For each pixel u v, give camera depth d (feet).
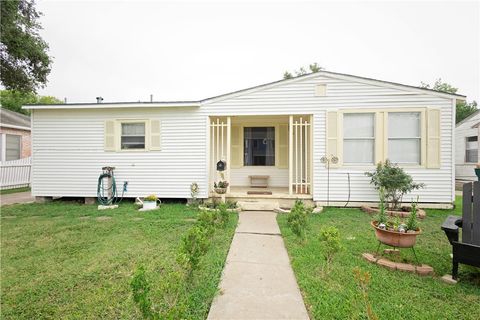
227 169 25.25
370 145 23.22
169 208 23.03
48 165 26.48
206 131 25.18
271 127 31.07
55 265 10.95
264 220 19.36
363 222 18.06
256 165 31.19
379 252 12.03
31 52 29.81
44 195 26.45
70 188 26.27
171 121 25.58
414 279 9.48
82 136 26.23
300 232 14.39
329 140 23.45
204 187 25.13
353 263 10.86
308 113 23.82
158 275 9.80
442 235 15.05
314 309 7.58
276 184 30.81
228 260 11.60
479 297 8.33
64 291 8.81
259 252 12.65
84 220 18.89
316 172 23.70
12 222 18.39
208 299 8.10
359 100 23.11
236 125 31.01
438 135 22.13
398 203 21.12
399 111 22.58
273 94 24.32
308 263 10.91
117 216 20.10
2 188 38.50
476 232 9.60
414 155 22.63
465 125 44.21
